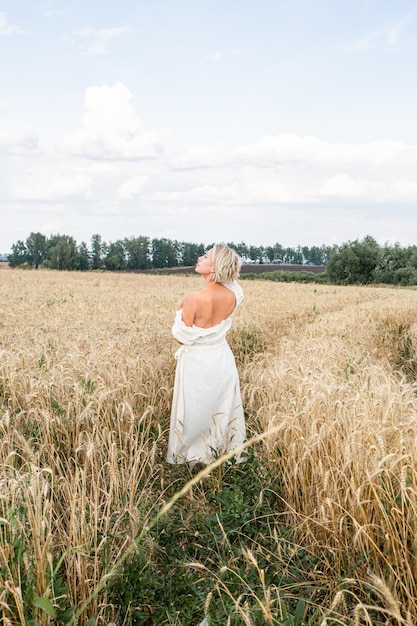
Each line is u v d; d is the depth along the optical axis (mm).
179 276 48562
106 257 128000
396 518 2955
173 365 6625
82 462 4297
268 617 2383
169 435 4809
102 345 7078
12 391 5125
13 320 10422
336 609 2805
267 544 3621
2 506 2947
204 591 3109
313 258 156125
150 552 3426
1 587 2451
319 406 4391
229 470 4535
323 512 3324
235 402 4859
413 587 2771
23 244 135625
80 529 3148
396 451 3328
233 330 9953
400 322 13953
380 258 75250
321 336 9672
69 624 2055
